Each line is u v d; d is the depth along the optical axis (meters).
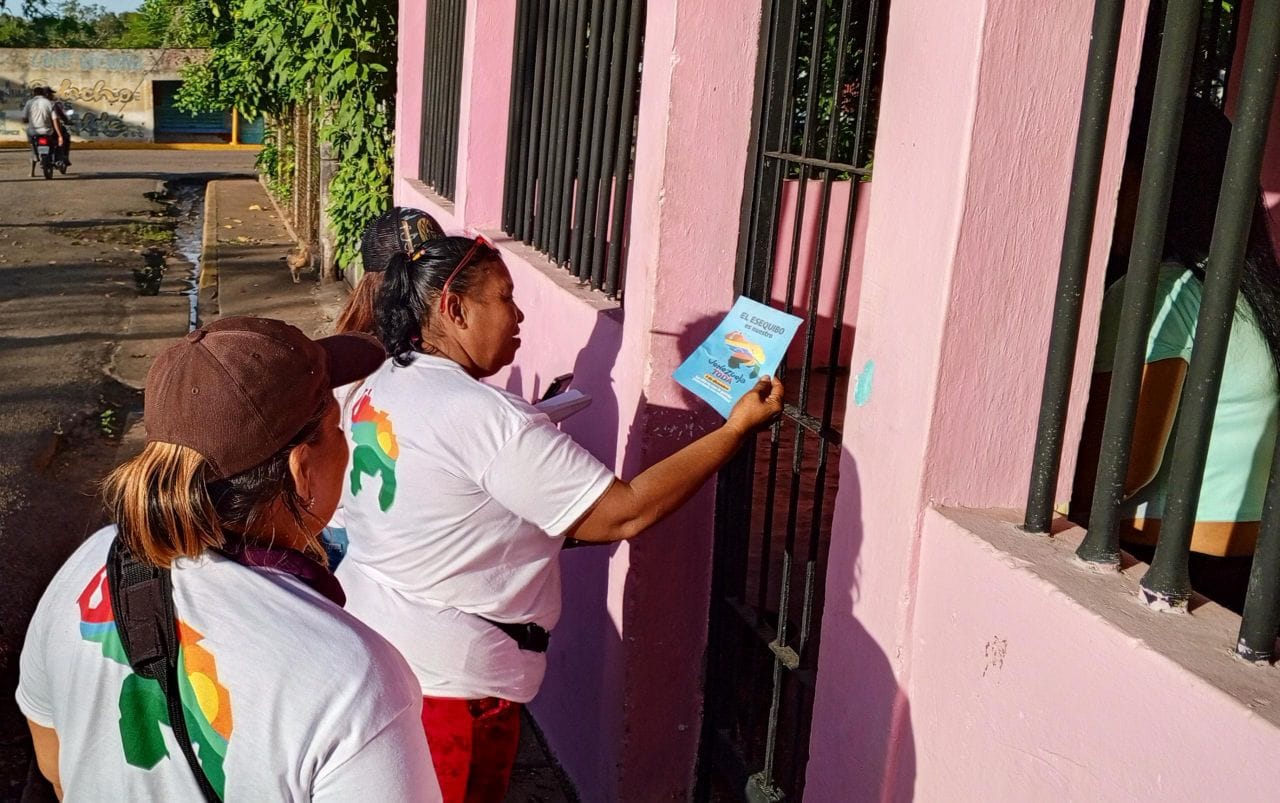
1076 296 1.90
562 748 3.91
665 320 3.05
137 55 34.22
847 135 6.81
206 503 1.45
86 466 6.90
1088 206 1.89
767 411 2.54
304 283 12.26
